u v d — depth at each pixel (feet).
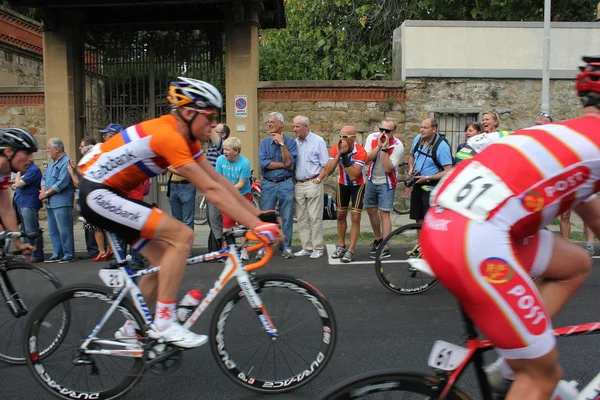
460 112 35.99
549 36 32.86
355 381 6.86
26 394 11.19
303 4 55.11
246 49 33.22
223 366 10.93
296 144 23.40
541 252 7.78
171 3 30.94
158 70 34.81
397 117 35.96
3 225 13.07
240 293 10.91
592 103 6.98
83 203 10.43
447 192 6.90
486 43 35.76
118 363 10.72
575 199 6.86
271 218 10.59
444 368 7.05
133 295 10.66
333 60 55.31
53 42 33.78
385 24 52.47
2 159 12.16
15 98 35.53
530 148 6.66
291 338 11.14
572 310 15.80
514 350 6.52
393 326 14.87
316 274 20.67
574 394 7.07
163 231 10.36
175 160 9.91
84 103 35.17
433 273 6.81
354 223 22.61
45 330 10.84
